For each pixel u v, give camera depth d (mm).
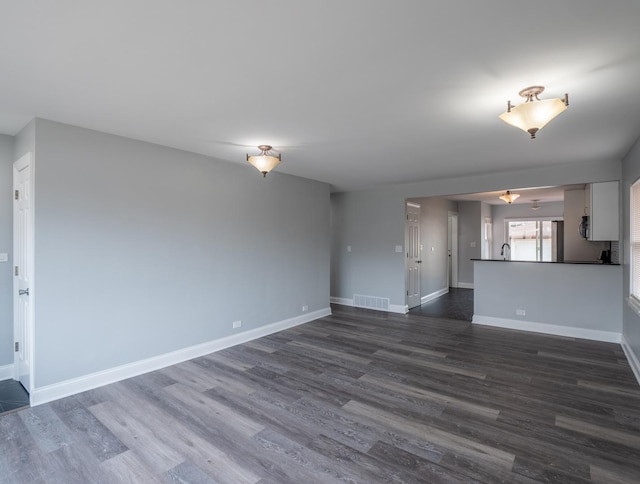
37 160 2990
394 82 2328
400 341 4785
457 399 3080
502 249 9750
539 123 2406
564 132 3328
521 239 10094
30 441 2461
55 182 3086
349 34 1787
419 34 1784
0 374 3500
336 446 2396
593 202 4676
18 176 3375
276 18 1655
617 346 4551
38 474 2133
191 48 1927
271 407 2938
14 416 2793
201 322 4246
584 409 2896
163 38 1827
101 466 2201
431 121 3055
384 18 1654
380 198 6773
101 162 3371
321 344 4660
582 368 3789
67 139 3158
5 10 1579
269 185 5168
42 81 2322
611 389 3270
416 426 2646
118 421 2721
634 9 1563
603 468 2160
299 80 2309
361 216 7035
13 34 1778
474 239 9422
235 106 2744
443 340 4828
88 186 3285
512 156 4281
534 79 2268
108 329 3420
